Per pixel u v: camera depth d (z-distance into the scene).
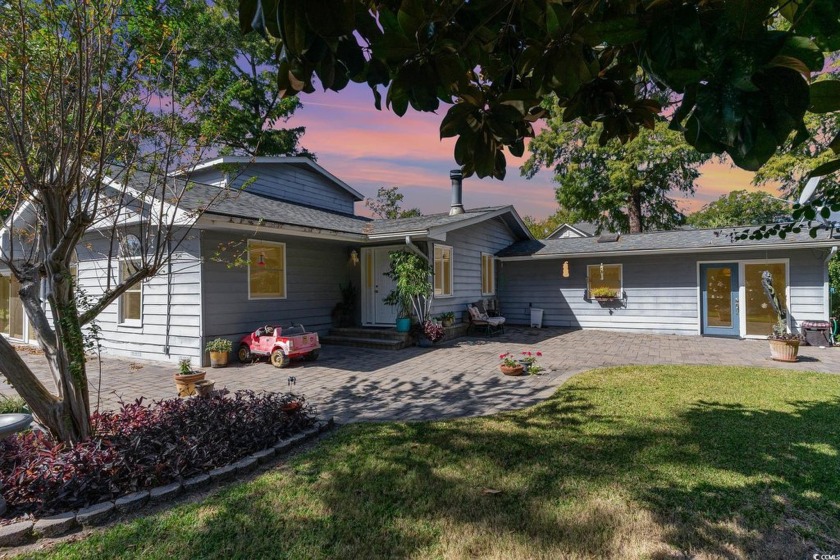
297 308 9.86
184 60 4.11
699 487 2.90
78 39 2.86
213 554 2.26
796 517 2.54
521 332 12.48
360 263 11.34
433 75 1.27
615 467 3.23
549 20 1.14
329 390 5.90
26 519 2.52
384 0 1.29
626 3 1.10
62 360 3.28
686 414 4.48
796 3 0.83
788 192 12.89
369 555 2.25
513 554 2.24
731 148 0.80
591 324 13.27
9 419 2.71
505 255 14.07
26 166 2.83
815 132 9.93
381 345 9.51
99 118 3.36
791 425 4.09
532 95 1.36
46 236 3.27
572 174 19.84
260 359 8.05
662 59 0.90
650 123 1.82
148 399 5.50
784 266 10.51
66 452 3.12
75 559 2.24
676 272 11.90
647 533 2.40
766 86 0.78
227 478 3.14
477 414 4.73
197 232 7.70
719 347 9.41
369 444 3.78
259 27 1.00
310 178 13.85
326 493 2.90
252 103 16.16
